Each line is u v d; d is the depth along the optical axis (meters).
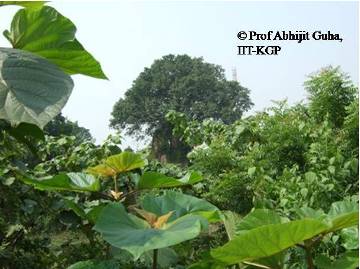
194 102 36.91
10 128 1.77
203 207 2.24
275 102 4.98
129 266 2.78
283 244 1.67
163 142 32.19
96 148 5.36
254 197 4.12
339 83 4.67
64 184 2.66
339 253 2.84
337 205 2.05
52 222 4.26
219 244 4.32
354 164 3.90
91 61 1.77
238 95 38.03
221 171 4.97
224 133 5.45
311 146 4.18
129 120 37.28
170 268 2.97
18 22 1.66
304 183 3.67
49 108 1.21
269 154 4.59
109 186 3.98
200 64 38.03
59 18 1.68
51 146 5.49
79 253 4.27
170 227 1.85
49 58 1.75
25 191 4.02
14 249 4.36
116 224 1.86
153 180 2.75
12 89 1.24
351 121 4.19
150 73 38.53
